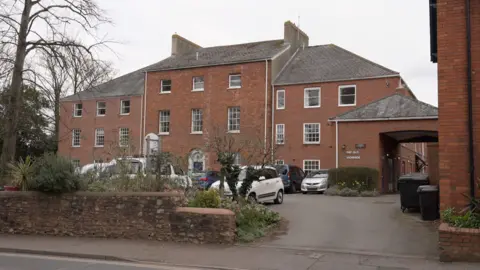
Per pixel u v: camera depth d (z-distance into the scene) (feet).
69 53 63.72
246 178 46.19
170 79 120.47
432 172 51.90
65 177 41.75
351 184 76.95
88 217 40.86
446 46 34.09
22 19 63.31
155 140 53.21
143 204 39.09
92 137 132.05
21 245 36.68
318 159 102.37
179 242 37.19
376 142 80.07
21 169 44.73
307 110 104.99
